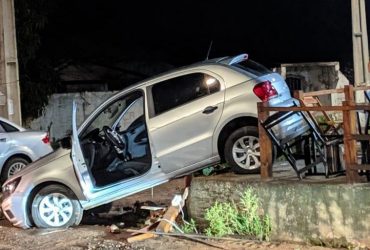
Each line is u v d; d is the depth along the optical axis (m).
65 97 19.39
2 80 15.49
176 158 8.23
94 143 8.66
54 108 19.38
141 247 7.12
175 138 8.23
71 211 8.50
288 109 7.24
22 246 7.53
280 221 7.24
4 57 15.48
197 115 8.19
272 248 6.89
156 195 10.95
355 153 6.87
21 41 18.62
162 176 8.31
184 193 8.38
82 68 24.77
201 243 7.20
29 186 8.46
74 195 8.50
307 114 8.07
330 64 20.39
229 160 8.16
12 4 15.66
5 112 15.51
